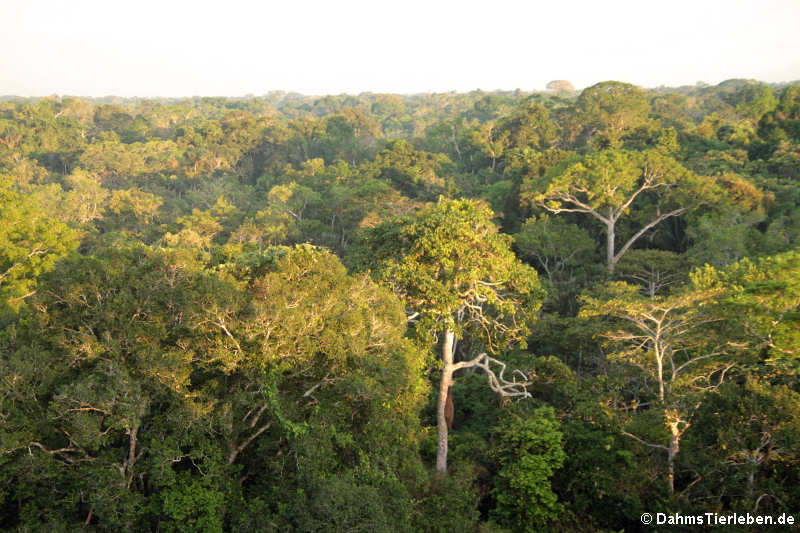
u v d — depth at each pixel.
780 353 14.91
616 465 15.36
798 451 12.78
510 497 15.27
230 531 12.06
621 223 37.66
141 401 11.43
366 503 11.18
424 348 16.81
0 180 29.58
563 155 42.94
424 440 18.38
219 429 12.56
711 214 31.09
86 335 12.16
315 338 13.55
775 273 17.06
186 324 12.63
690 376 15.95
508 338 18.25
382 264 16.70
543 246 33.81
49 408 11.40
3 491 11.39
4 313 17.98
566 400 18.66
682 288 21.27
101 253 16.11
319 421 13.09
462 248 15.88
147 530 11.59
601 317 21.81
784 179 37.09
